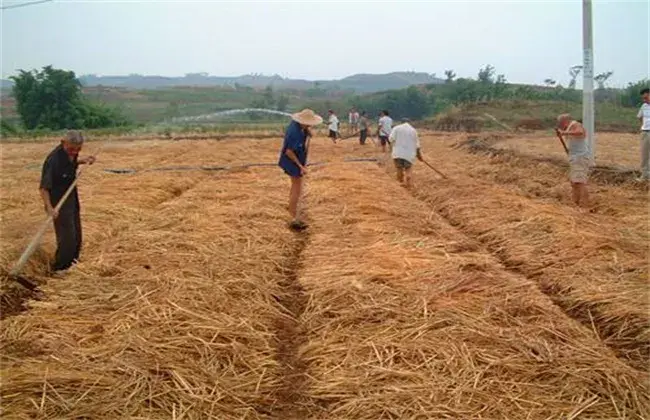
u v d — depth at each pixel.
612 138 25.16
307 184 13.73
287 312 6.30
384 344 5.21
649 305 6.02
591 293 6.42
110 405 4.35
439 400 4.43
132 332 5.43
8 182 14.81
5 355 5.05
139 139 32.09
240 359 5.11
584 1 14.45
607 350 5.22
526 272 7.47
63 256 7.52
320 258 7.68
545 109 40.16
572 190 12.34
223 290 6.46
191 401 4.48
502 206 10.71
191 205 11.08
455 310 5.84
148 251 7.90
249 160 20.12
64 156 7.47
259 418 4.43
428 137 31.53
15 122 50.31
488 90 55.03
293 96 100.31
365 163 19.09
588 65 14.48
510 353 5.05
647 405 4.40
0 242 8.27
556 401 4.43
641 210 10.34
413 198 12.53
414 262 7.23
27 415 4.21
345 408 4.41
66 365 4.86
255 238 8.68
